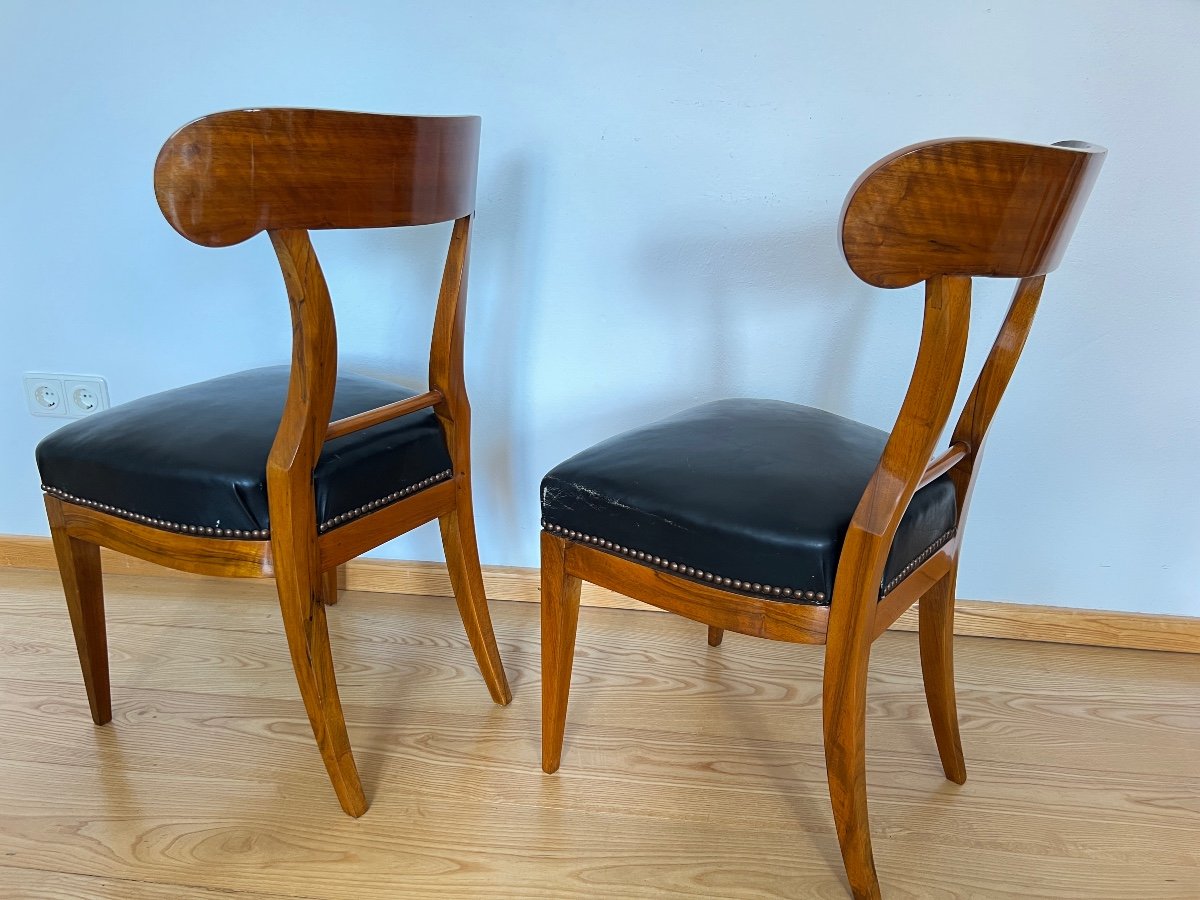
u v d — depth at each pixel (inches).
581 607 61.8
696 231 52.1
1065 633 57.9
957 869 39.6
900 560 34.6
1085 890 38.7
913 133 48.7
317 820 41.7
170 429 39.6
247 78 52.0
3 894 37.2
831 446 39.1
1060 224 28.8
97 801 42.5
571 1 48.4
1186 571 56.1
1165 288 49.9
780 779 45.1
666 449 38.8
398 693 51.5
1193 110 46.4
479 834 41.0
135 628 57.6
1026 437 54.4
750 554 33.2
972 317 52.0
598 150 51.2
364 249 55.0
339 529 38.9
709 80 49.0
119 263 56.9
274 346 57.9
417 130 35.3
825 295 52.3
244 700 50.4
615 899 37.7
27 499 64.0
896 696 52.2
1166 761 47.1
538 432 58.2
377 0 49.6
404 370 57.9
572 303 54.8
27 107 53.5
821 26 47.3
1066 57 46.4
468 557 47.4
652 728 48.8
